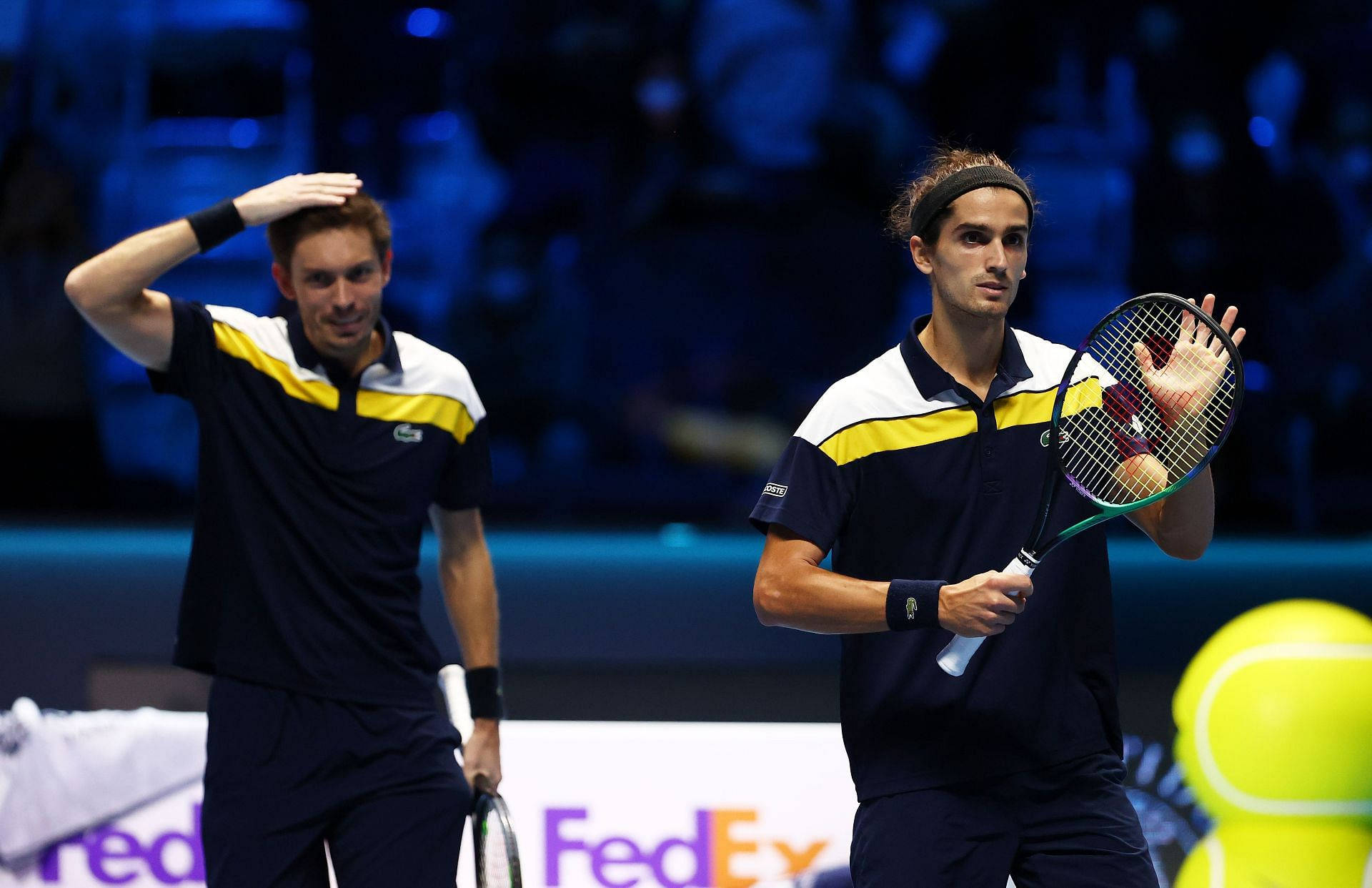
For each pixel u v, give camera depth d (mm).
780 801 13391
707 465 27531
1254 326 28000
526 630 19547
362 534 10008
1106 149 29125
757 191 28562
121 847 13414
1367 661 13547
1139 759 14883
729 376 27906
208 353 10039
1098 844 9234
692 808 13375
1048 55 29266
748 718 16750
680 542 25422
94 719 13547
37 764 13445
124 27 28859
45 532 25734
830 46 28734
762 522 9570
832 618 8984
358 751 9867
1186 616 20078
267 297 28531
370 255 9891
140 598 20594
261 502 10000
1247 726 13625
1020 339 9828
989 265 9156
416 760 10031
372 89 29266
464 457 10734
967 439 9398
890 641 9492
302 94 29297
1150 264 28719
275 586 9922
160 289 28422
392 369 10250
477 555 11211
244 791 9789
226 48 29109
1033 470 9445
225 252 28500
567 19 29078
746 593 21266
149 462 27359
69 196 27828
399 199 28984
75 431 27219
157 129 29125
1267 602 20719
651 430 27656
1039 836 9352
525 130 29016
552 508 26844
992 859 9258
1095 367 9781
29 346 27141
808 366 28203
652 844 13344
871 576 9570
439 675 11578
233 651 9914
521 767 13398
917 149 29016
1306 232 28562
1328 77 29516
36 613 19828
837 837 13367
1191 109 28953
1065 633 9430
